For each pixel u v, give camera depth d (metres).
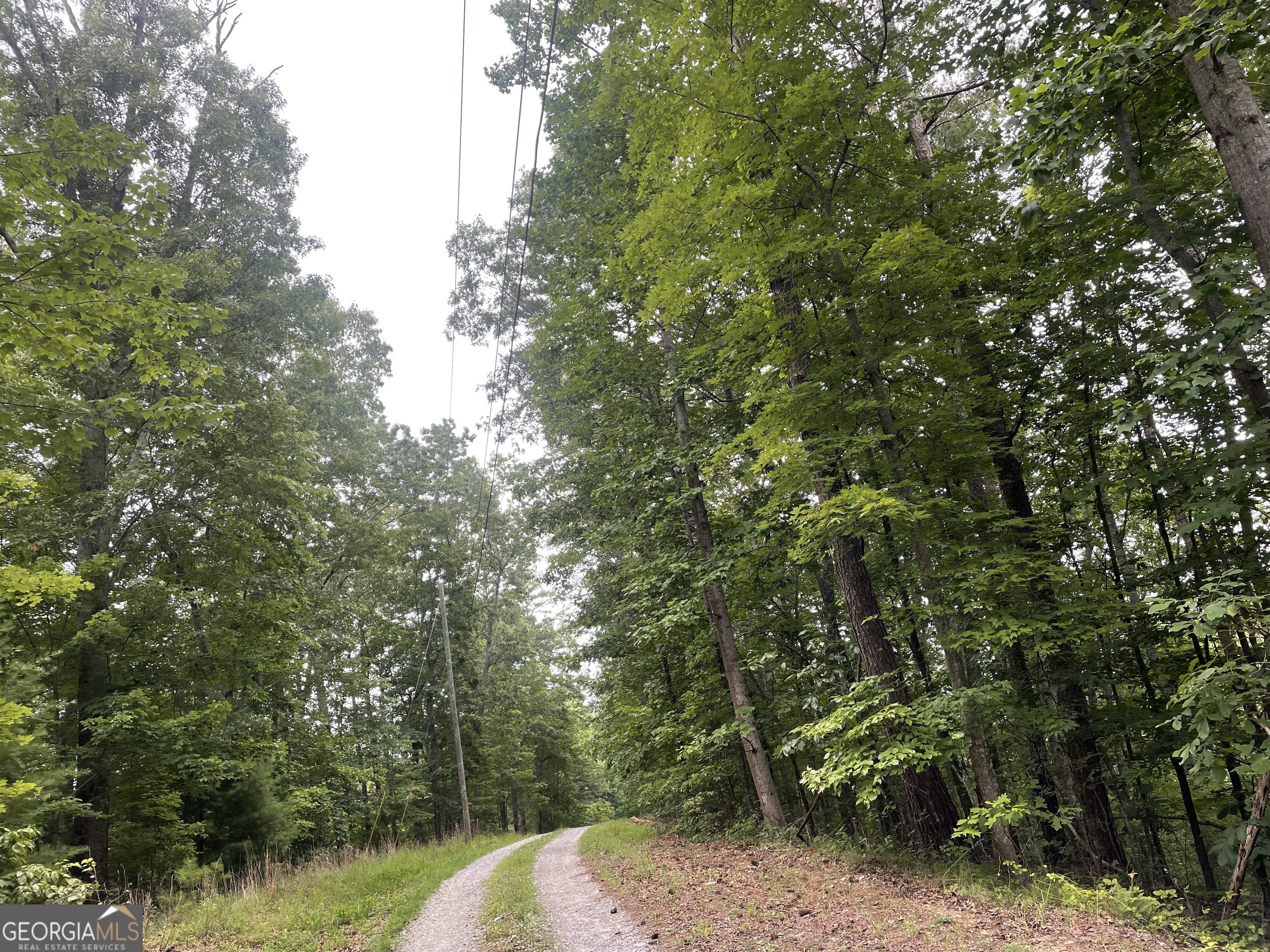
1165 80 6.52
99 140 6.41
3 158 5.90
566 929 7.12
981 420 8.45
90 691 12.40
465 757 30.28
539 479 19.00
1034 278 8.58
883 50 8.38
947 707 7.33
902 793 11.26
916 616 8.77
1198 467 6.45
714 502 15.39
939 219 8.55
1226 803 8.59
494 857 16.95
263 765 15.77
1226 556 8.05
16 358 7.64
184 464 13.66
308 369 20.45
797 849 9.80
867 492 7.06
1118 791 9.14
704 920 6.57
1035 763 9.28
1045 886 6.43
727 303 12.27
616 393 13.80
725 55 7.73
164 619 13.38
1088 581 9.98
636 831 17.00
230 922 8.77
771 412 8.22
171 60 15.63
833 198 8.71
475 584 31.47
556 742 39.25
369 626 25.92
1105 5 6.69
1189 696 5.29
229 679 14.46
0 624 9.88
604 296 13.26
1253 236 5.52
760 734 13.91
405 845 19.69
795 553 9.05
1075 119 5.61
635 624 15.04
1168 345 7.80
